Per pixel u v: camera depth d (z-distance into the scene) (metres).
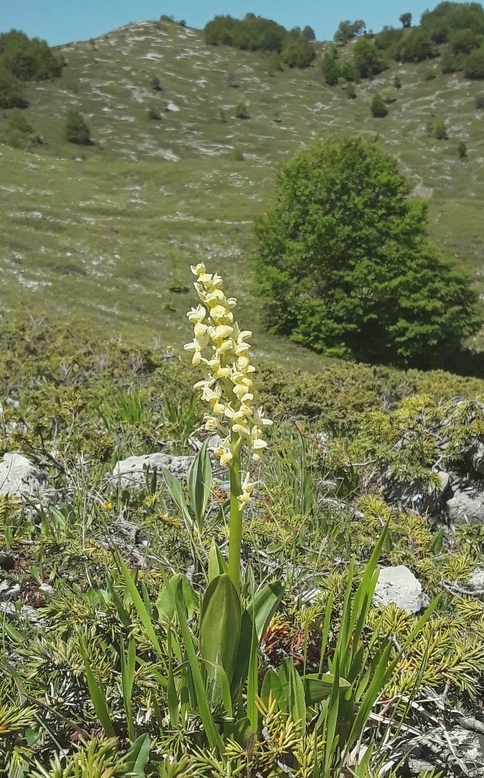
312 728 2.65
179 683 2.59
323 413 7.83
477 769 2.86
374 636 2.87
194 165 88.75
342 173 48.91
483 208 76.38
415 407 6.45
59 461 5.61
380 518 4.88
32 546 3.98
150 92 154.00
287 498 5.11
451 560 4.21
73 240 58.22
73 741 2.60
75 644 2.69
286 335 50.44
